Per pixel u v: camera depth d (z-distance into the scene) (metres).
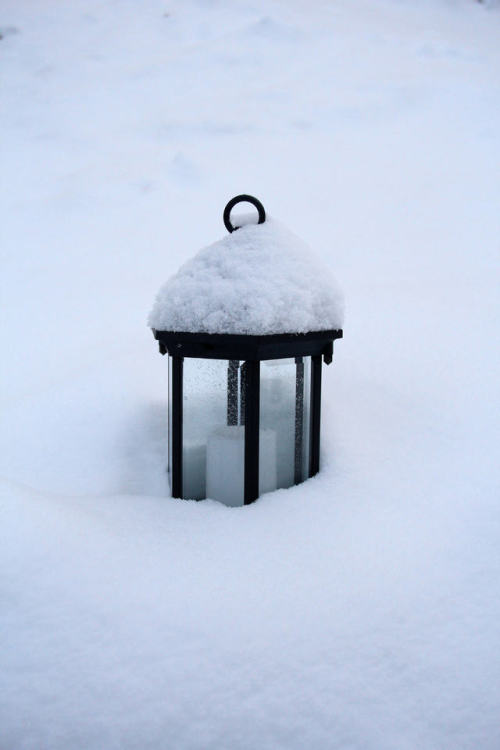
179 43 8.19
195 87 7.13
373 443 1.64
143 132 6.27
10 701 0.96
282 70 7.30
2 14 8.62
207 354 1.40
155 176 5.34
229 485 1.50
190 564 1.23
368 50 7.54
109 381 2.09
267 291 1.34
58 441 1.77
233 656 1.03
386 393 1.90
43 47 8.10
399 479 1.50
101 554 1.24
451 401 1.83
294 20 8.28
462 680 1.00
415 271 3.31
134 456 1.71
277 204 4.73
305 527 1.35
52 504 1.37
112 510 1.44
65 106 6.88
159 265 3.95
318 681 0.99
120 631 1.07
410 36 7.87
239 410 1.49
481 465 1.54
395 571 1.21
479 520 1.36
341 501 1.43
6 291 3.54
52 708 0.95
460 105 6.11
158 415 1.86
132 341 2.60
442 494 1.44
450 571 1.21
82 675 1.00
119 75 7.46
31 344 2.74
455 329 2.34
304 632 1.07
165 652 1.03
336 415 1.76
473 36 7.98
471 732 0.93
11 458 1.71
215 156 5.61
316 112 6.27
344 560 1.24
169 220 4.66
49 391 2.06
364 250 3.76
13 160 5.88
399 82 6.67
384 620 1.10
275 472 1.53
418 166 5.02
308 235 4.13
